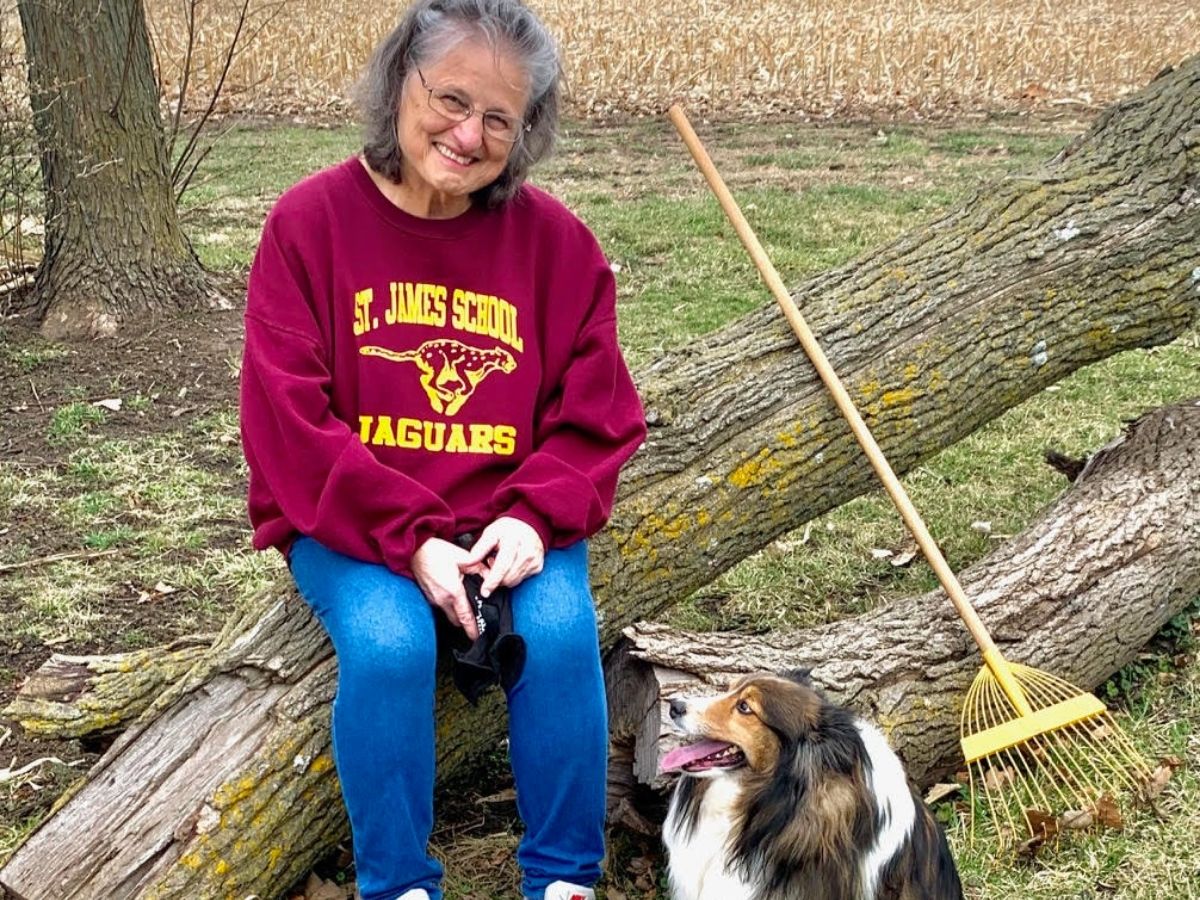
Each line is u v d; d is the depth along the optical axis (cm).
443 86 176
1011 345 276
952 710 235
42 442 381
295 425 179
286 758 195
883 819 180
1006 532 333
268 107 983
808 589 308
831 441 259
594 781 185
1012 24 1179
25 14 441
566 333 196
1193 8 1326
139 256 469
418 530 181
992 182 298
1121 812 225
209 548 322
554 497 186
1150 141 295
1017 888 210
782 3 1303
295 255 184
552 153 196
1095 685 254
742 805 182
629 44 1062
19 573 306
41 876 186
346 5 1145
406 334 187
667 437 247
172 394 420
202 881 187
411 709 176
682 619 295
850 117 952
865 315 271
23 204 498
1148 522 269
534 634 180
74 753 243
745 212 647
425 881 181
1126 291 283
